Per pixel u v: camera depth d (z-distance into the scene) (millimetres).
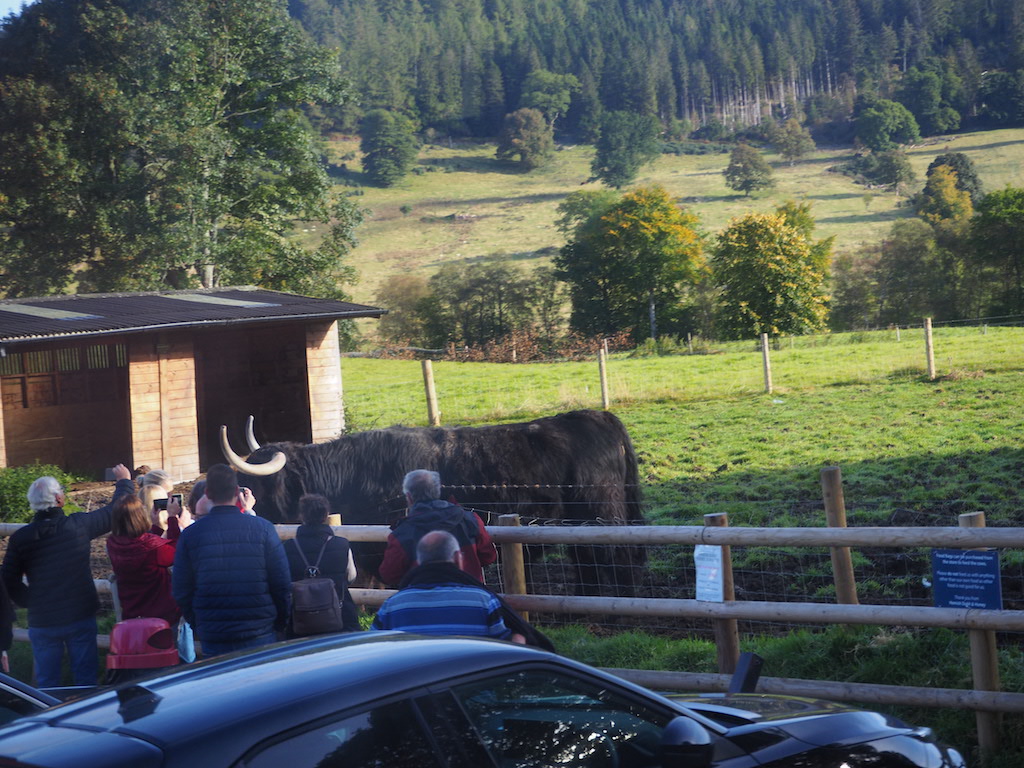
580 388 32219
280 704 2795
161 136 33562
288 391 25484
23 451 21531
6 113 33188
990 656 5340
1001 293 82438
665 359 42281
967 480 14547
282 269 39375
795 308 69562
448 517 5695
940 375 26359
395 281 95375
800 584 9828
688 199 169250
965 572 5352
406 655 3170
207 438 24312
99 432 22469
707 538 6070
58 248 34250
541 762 3080
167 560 6520
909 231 88750
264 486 9586
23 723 3023
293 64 39688
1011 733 5293
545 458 10094
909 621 5441
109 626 9383
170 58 35938
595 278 88250
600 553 9961
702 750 3135
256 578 5570
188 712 2809
